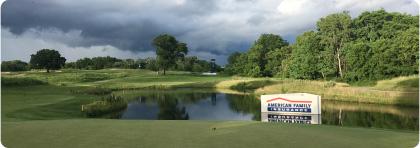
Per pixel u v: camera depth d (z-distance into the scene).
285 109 29.59
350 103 44.06
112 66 154.88
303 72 85.06
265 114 30.09
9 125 15.21
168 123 16.20
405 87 53.50
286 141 12.31
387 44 68.69
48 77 98.38
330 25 83.19
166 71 139.88
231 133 13.58
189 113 36.62
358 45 71.94
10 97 42.62
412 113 34.28
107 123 15.99
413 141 12.64
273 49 114.19
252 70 111.69
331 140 12.58
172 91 69.62
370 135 13.64
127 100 50.72
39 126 14.95
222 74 125.88
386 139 12.94
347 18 82.44
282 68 100.00
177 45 131.88
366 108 38.84
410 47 65.12
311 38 84.88
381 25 85.62
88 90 57.56
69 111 32.47
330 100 47.84
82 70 136.75
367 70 69.75
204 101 49.12
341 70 82.31
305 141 12.35
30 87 62.75
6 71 113.12
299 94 29.05
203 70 141.38
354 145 11.93
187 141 12.19
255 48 114.44
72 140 12.32
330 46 83.50
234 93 62.91
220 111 38.12
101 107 36.84
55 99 40.50
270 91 62.69
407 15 83.88
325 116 32.69
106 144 11.76
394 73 66.62
